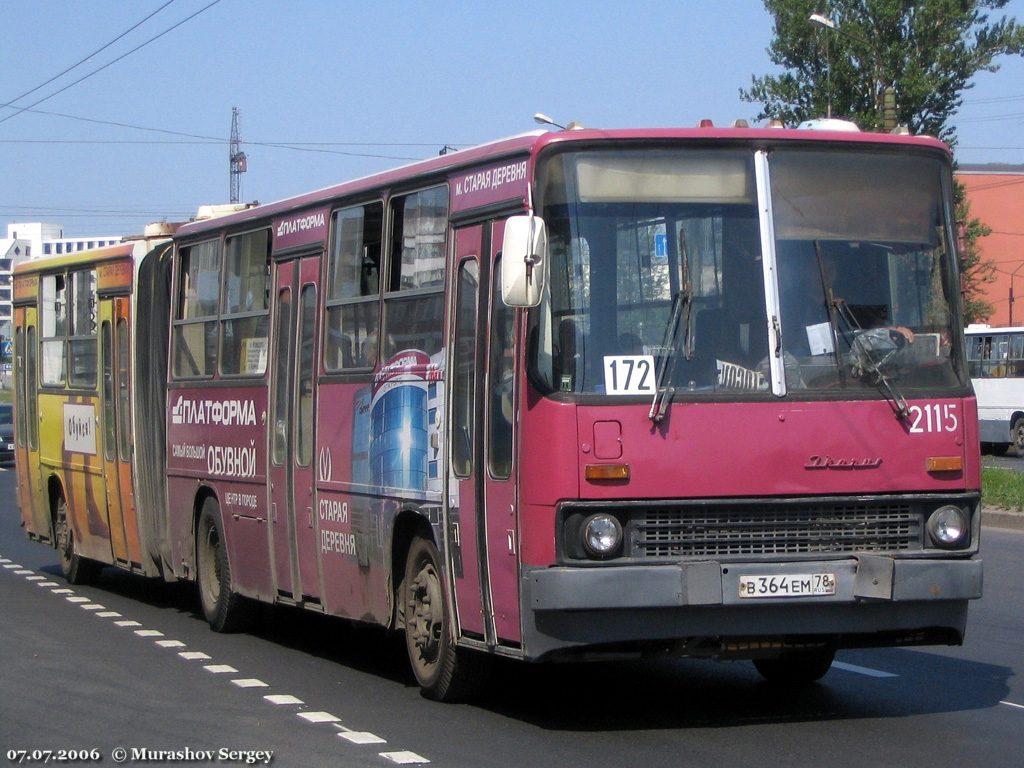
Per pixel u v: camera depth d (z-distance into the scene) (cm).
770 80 3959
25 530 2116
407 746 941
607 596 890
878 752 905
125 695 1138
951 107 3941
